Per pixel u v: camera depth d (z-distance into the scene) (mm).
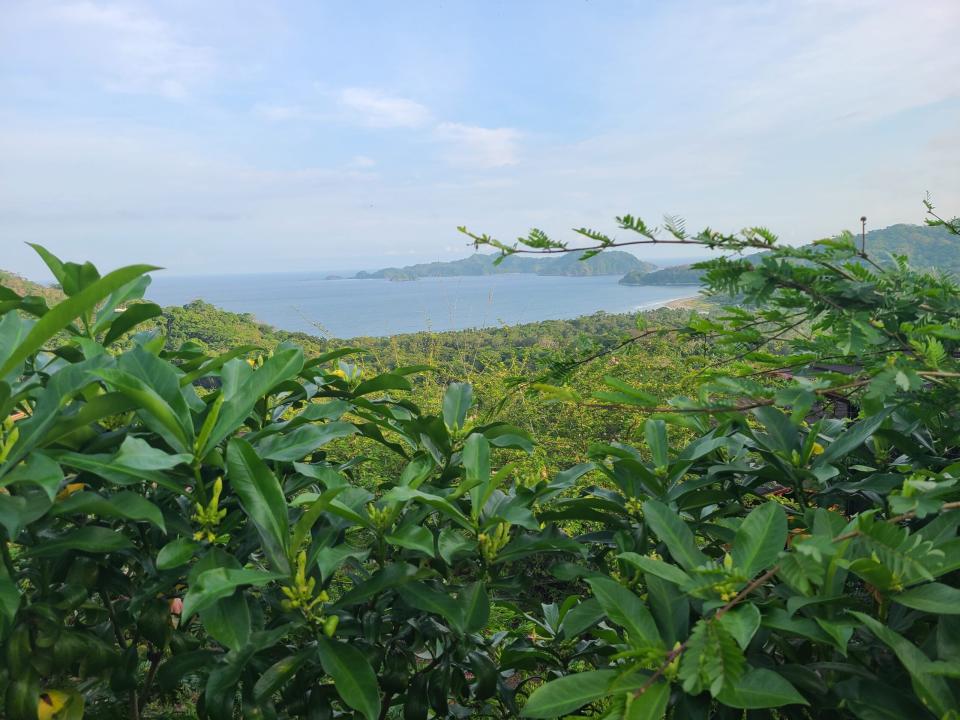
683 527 1565
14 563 1681
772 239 1572
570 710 1226
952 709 1112
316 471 1743
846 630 1229
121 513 1417
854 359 1711
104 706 2029
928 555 1221
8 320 1843
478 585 1701
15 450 1424
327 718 1714
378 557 1763
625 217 1572
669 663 1127
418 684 1807
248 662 1681
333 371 2553
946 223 1793
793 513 1968
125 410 1515
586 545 2006
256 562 1922
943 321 1557
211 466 1783
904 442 1869
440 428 2094
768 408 1945
